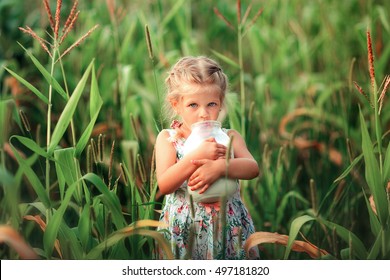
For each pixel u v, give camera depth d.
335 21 6.97
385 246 2.89
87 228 2.88
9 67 4.36
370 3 5.99
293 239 2.81
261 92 5.50
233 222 2.98
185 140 3.07
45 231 2.74
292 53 6.93
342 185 3.49
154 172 3.12
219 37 7.54
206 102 2.88
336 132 4.91
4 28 6.20
